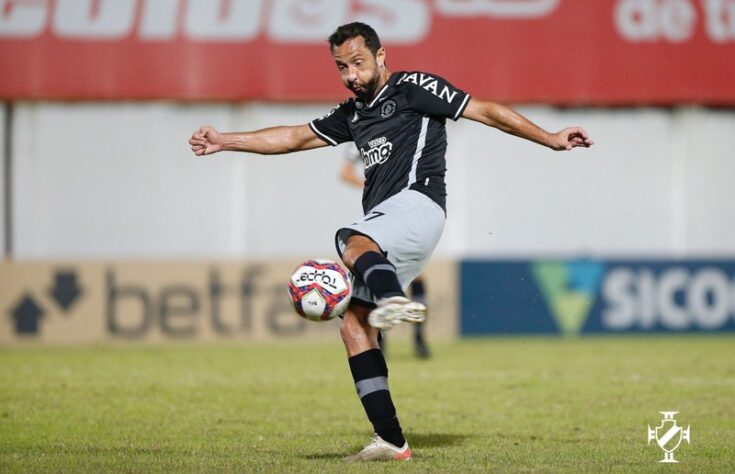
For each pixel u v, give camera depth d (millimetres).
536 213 67625
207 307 55938
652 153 68062
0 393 34375
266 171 66625
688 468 21047
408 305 18547
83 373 40625
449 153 67000
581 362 45156
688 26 64438
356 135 22016
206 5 62812
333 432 26656
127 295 55719
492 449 23578
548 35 63594
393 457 21312
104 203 65688
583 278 58844
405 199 21062
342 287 20672
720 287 59625
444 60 62969
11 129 64875
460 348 52844
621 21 64125
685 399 33031
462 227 67188
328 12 62938
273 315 56344
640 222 68250
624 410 30734
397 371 41625
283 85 63000
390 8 62938
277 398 33500
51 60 62250
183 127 66000
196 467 20766
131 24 62562
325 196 66938
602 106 67250
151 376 39594
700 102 64625
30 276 55438
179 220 66188
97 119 65438
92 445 24312
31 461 21688
